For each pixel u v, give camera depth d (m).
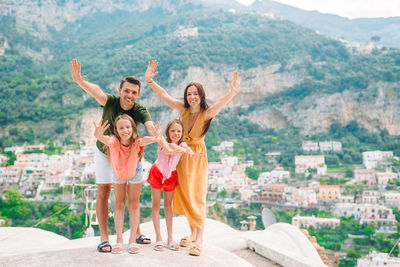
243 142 130.38
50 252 3.61
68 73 150.25
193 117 4.48
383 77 130.88
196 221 4.16
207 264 3.53
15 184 87.38
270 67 146.25
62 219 70.12
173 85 138.25
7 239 7.13
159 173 4.13
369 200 89.12
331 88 135.88
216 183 99.56
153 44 175.00
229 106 144.62
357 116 128.25
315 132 131.38
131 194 3.88
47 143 107.75
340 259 60.88
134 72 144.12
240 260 4.02
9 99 123.19
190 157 4.32
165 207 4.19
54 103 127.00
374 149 118.75
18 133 112.50
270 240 7.90
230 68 145.88
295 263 4.90
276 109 139.62
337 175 106.62
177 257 3.64
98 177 3.90
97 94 3.91
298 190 91.69
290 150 119.88
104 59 168.25
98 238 6.05
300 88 140.12
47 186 85.56
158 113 128.62
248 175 108.06
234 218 82.44
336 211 84.19
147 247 3.94
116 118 3.74
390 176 99.94
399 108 124.25
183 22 198.25
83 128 116.06
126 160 3.76
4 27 185.25
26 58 159.62
